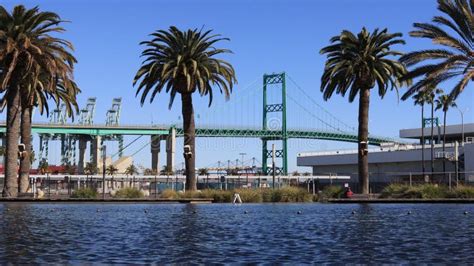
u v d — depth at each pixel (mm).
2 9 49406
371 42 55000
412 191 49000
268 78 167500
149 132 168250
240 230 22156
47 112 60250
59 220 27328
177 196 53375
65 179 80812
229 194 51688
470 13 40594
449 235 19641
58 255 15172
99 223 25656
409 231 21172
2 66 51625
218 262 14023
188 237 19656
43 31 51406
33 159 156000
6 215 31047
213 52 57375
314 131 163625
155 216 30484
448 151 96938
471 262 13695
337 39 56062
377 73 54062
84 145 171500
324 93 56750
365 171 55062
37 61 50250
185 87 55969
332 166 119312
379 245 17016
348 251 15789
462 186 48625
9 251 15875
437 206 39844
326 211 34844
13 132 53062
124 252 15781
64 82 52031
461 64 42406
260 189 53781
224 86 57719
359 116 55500
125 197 54188
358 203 47219
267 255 15172
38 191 55312
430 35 42938
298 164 124875
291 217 29562
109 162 167625
